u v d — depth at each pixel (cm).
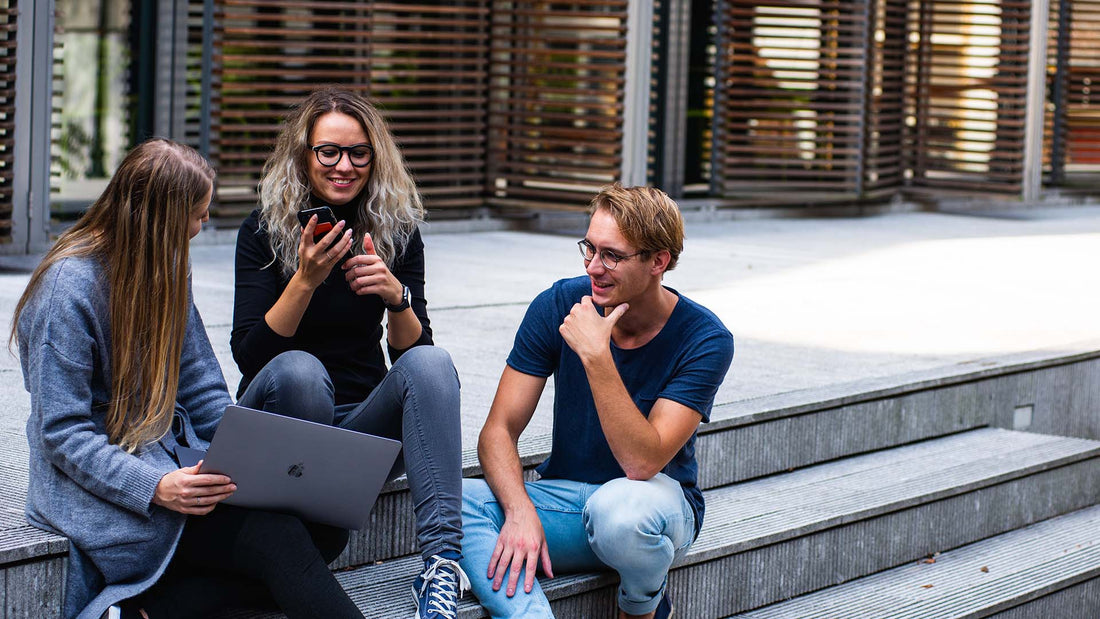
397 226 296
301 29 834
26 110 682
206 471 248
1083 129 1262
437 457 270
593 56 918
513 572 279
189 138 793
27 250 696
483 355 487
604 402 278
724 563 345
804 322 586
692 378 286
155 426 255
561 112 927
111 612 245
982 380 488
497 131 926
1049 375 517
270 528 254
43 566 252
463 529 285
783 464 417
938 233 998
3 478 303
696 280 710
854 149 1075
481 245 839
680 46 1003
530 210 950
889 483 412
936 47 1128
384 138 291
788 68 1034
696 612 341
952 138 1155
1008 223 1093
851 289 695
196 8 779
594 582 303
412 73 873
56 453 246
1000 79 1135
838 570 382
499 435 295
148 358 250
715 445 392
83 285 246
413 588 280
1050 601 399
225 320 527
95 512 251
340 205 293
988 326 589
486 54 916
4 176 679
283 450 250
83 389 246
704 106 1032
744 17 1047
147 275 248
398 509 313
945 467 436
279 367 267
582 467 299
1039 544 433
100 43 755
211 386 275
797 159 1088
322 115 288
